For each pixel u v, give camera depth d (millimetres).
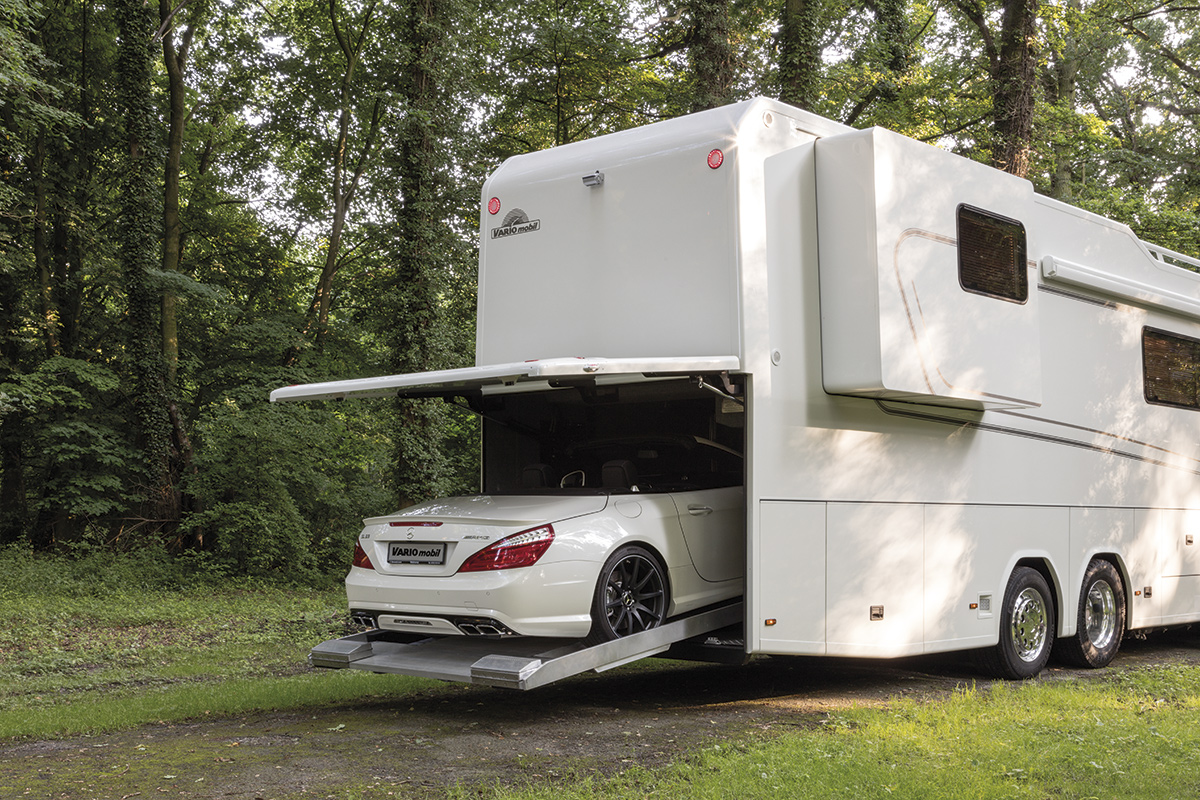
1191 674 7371
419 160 16562
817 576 6020
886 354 5938
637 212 6359
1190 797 3830
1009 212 7109
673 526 6012
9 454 19344
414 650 5953
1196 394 9672
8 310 18766
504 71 19922
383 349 21469
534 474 7102
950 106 20734
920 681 7344
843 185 6141
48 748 4895
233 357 20719
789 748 4492
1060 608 7852
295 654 9164
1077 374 8195
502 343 7000
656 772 4207
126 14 18141
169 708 5844
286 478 17844
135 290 18172
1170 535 9148
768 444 5816
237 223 22250
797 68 15906
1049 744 4645
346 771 4309
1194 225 18922
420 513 5789
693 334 5980
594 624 5445
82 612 11883
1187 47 27109
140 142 18250
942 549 6840
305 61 22938
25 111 15703
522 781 4121
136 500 17828
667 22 17031
